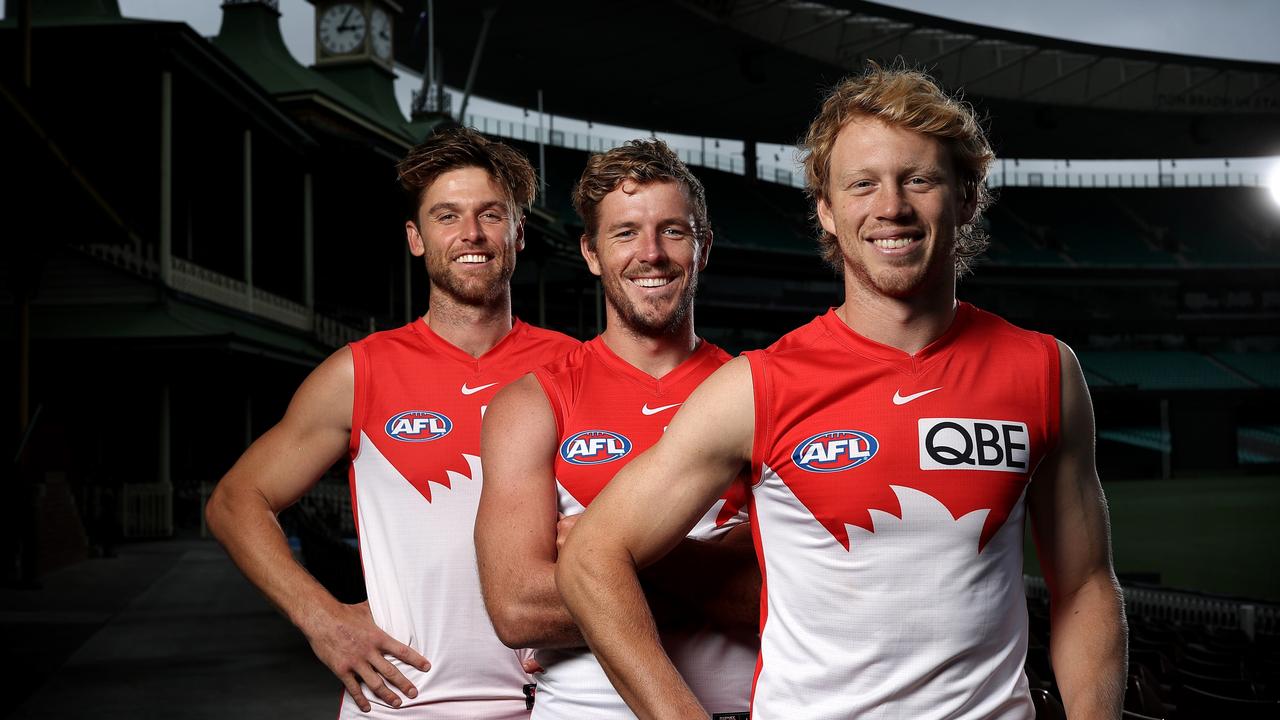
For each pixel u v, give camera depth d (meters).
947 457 1.59
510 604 1.95
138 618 9.97
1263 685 6.36
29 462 16.22
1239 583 17.95
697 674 2.01
